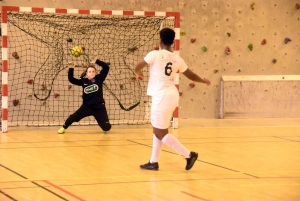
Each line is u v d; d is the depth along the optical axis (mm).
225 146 8938
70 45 12070
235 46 13648
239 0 13570
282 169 7086
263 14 13812
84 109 10180
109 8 12445
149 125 11781
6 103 10172
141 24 12469
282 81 14062
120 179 6312
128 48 12484
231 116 13656
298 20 14164
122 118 12609
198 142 9336
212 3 13352
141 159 7633
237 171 6918
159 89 6590
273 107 14008
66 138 9531
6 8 10039
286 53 14141
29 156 7703
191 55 13297
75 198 5352
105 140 9383
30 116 11969
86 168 6926
